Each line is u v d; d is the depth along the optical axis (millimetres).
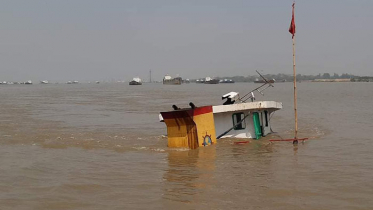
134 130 25531
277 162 15102
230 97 21125
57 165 14953
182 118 18047
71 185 12227
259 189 11656
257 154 16656
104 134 23531
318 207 10172
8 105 51531
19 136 22406
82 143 20016
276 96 72500
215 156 16359
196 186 12039
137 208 10219
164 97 74188
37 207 10336
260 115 20750
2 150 18016
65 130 25469
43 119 32656
